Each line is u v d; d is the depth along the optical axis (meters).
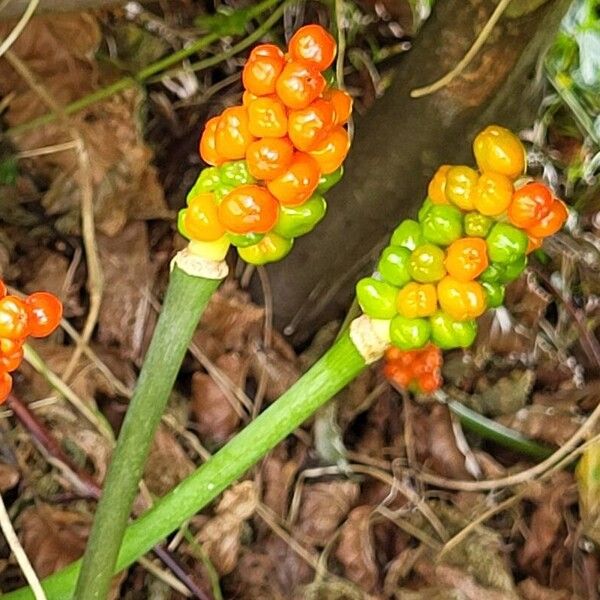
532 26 0.21
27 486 0.24
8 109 0.26
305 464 0.27
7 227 0.27
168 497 0.17
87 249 0.25
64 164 0.26
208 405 0.27
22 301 0.15
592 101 0.28
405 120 0.23
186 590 0.24
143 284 0.27
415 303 0.15
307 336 0.28
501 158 0.15
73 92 0.27
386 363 0.23
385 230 0.25
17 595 0.18
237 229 0.14
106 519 0.16
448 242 0.15
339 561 0.26
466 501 0.28
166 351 0.16
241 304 0.27
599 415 0.27
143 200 0.27
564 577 0.28
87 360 0.25
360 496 0.28
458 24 0.21
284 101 0.13
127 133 0.27
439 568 0.27
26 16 0.20
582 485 0.27
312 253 0.26
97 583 0.17
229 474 0.17
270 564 0.26
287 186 0.14
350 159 0.24
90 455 0.24
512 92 0.22
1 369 0.14
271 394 0.28
